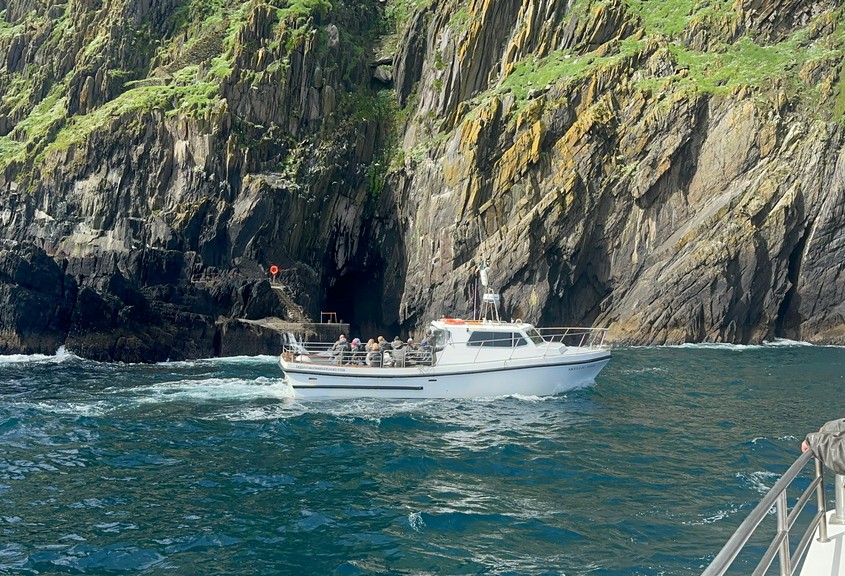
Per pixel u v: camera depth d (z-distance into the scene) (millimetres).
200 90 57062
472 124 58219
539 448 21109
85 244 49031
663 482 17703
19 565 12984
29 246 42094
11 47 65500
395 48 69750
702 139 56656
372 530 14703
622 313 56156
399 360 29078
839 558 6203
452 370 28391
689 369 38688
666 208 56594
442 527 14867
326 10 65312
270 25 61344
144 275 47375
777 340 55375
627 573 12539
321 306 60000
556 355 29156
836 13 61094
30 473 18625
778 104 56406
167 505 16266
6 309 40812
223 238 53094
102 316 42156
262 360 43594
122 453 20641
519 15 64562
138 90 57312
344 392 28562
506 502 16406
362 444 21656
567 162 56750
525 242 55094
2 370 36406
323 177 58438
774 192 54156
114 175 52812
